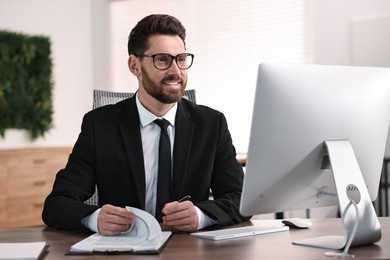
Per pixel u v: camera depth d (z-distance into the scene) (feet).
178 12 17.48
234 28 16.48
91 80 18.19
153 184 6.42
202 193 6.34
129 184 6.27
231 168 6.50
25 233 5.35
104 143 6.33
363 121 4.78
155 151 6.46
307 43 15.20
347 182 4.52
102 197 6.41
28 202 14.73
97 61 18.53
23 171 14.61
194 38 17.21
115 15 18.56
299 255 4.19
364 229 4.48
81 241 4.65
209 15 16.90
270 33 15.83
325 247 4.43
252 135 4.36
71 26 17.56
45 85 16.40
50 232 5.40
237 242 4.70
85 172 6.26
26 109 16.01
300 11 15.29
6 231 5.47
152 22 6.11
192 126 6.48
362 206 4.53
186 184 6.32
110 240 4.68
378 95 4.83
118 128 6.40
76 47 17.67
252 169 4.45
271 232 5.16
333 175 4.49
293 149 4.51
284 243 4.65
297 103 4.43
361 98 4.73
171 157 6.35
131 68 6.47
